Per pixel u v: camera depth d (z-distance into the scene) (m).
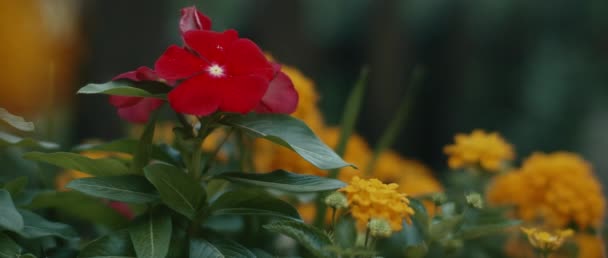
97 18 2.36
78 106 2.37
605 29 3.69
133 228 0.68
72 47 2.54
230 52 0.69
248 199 0.70
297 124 0.69
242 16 3.66
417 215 0.75
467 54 3.85
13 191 0.71
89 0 2.38
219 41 0.69
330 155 0.68
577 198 0.87
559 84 3.74
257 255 0.71
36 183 0.81
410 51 3.85
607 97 3.72
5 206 0.65
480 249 0.87
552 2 3.69
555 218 0.88
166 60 0.68
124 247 0.68
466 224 0.77
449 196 0.90
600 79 3.72
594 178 0.92
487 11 3.75
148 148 0.71
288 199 0.83
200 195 0.69
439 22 3.84
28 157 0.70
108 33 2.36
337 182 0.69
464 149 0.91
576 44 3.79
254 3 3.44
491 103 3.91
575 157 0.92
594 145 3.71
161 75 0.67
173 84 0.69
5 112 0.70
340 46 4.04
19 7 2.78
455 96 3.89
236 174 0.70
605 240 0.89
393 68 3.52
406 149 3.91
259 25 3.18
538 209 0.89
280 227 0.68
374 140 3.56
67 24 2.59
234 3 3.68
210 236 0.70
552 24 3.79
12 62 2.74
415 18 3.82
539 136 3.71
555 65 3.76
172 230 0.71
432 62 3.89
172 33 3.40
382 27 3.50
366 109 3.59
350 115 0.82
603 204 0.89
